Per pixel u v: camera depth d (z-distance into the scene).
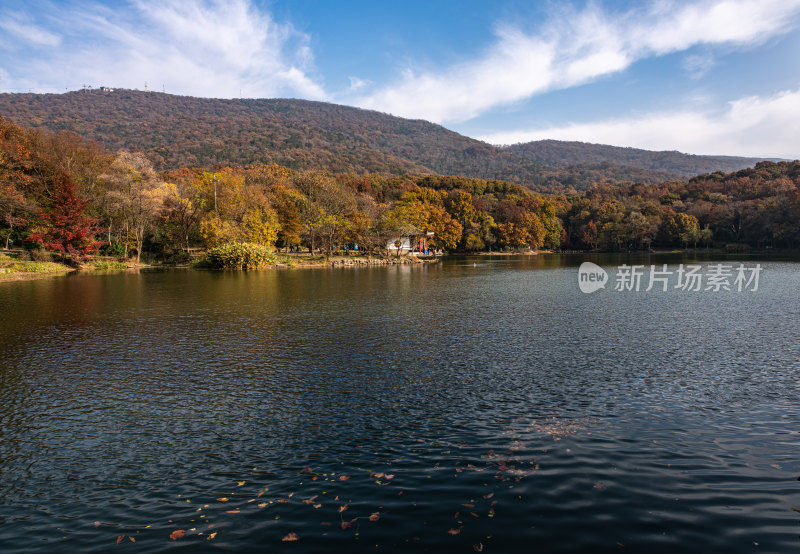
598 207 134.00
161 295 30.66
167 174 102.75
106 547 5.62
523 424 9.25
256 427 9.29
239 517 6.19
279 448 8.30
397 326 19.81
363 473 7.33
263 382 12.22
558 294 31.02
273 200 75.56
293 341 17.03
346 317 22.09
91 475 7.46
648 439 8.48
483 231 122.75
